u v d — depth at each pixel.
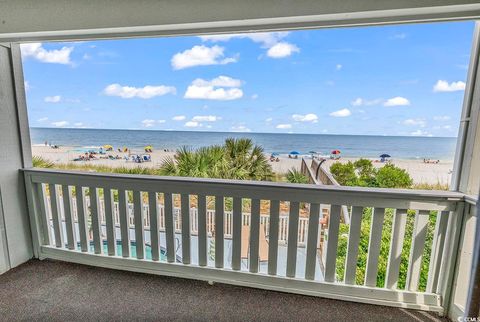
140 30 1.66
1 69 1.92
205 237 1.85
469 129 1.42
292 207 1.68
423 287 1.96
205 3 1.48
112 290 1.80
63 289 1.81
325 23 1.48
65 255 2.15
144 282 1.90
